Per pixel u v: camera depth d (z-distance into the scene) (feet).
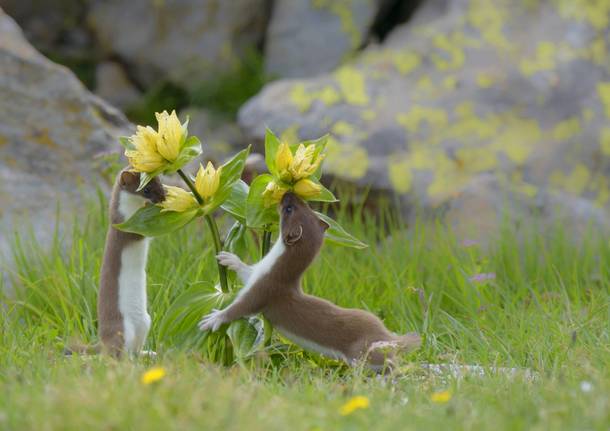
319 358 30.25
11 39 45.34
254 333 29.35
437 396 23.44
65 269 36.58
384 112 49.65
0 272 38.17
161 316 32.94
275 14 64.75
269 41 64.28
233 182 29.58
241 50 66.08
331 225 30.81
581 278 40.60
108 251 31.24
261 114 50.42
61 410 20.94
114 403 21.15
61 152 43.27
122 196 30.94
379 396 24.50
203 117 63.87
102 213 39.78
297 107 50.21
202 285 30.63
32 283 36.04
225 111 64.39
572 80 50.55
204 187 28.96
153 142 28.35
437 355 31.71
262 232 34.71
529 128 49.42
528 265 41.29
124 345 30.35
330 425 20.99
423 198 46.80
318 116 49.73
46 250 39.47
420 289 35.04
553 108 49.98
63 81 44.42
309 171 28.84
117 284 30.91
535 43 51.80
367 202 47.73
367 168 47.42
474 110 49.73
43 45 69.97
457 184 47.06
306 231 28.68
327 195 30.01
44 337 32.12
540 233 44.86
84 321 33.32
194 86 65.41
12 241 39.68
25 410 21.22
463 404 23.36
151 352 30.14
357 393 24.94
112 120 46.42
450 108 49.80
